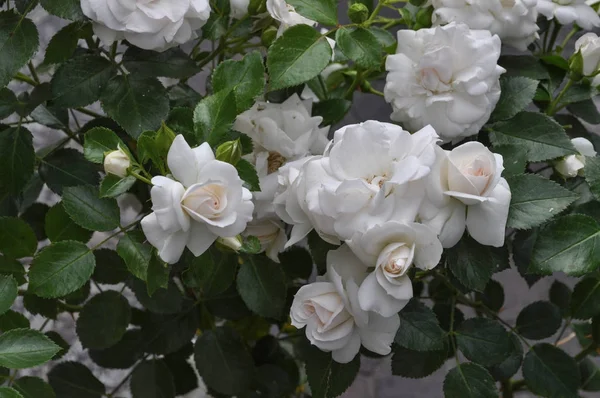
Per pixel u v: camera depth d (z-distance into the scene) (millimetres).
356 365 899
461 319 972
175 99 954
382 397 1208
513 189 856
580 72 949
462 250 854
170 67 903
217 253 921
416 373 939
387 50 943
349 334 847
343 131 827
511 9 920
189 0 857
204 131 836
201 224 791
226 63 863
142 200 1012
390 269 799
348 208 795
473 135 932
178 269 938
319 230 825
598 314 952
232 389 984
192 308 1007
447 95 885
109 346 950
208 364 987
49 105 958
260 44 969
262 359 1070
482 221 823
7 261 902
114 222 860
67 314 1188
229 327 1003
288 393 1064
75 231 897
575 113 1024
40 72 1030
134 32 852
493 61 875
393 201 798
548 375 977
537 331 1006
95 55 904
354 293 824
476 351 929
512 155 891
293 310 845
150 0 849
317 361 897
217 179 783
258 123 901
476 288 852
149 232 786
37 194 1037
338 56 969
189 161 786
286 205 838
